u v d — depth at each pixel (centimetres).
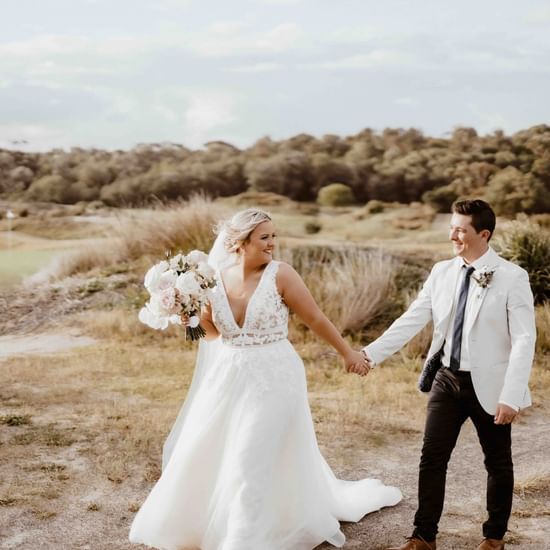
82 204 1823
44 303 1119
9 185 1802
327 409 655
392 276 1021
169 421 614
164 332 961
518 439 590
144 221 1289
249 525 345
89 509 447
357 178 1880
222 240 424
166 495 376
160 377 773
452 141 1877
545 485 483
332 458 540
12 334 992
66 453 539
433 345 376
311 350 869
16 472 501
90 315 1045
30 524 425
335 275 1038
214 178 1919
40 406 661
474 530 420
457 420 367
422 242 1512
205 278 371
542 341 888
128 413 639
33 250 1493
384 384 746
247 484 350
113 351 889
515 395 340
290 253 1096
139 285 1144
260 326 371
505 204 1684
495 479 367
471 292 363
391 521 432
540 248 1049
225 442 372
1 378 762
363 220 1719
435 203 1780
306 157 1934
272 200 1884
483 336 358
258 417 361
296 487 380
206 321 393
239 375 370
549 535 411
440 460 365
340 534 400
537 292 1020
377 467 526
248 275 379
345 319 932
